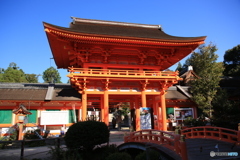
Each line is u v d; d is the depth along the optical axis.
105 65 23.92
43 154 13.82
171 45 23.38
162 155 10.62
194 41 22.94
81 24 29.14
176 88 30.95
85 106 22.17
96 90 23.00
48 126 22.47
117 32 26.98
